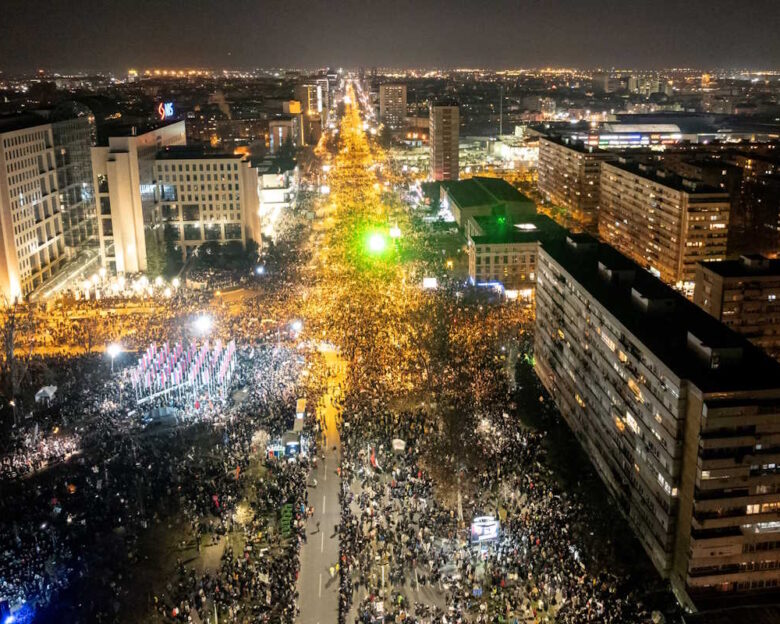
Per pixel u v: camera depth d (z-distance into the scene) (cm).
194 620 8988
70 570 9838
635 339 10619
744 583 9356
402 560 9938
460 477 11850
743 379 9144
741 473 8981
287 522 10788
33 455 12506
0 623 8806
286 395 14700
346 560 9925
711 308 16638
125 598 9381
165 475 11975
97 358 16650
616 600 9231
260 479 11969
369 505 11131
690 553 9256
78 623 8944
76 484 11706
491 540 10162
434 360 16300
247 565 9906
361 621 8856
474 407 14175
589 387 12769
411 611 9081
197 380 15325
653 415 10050
